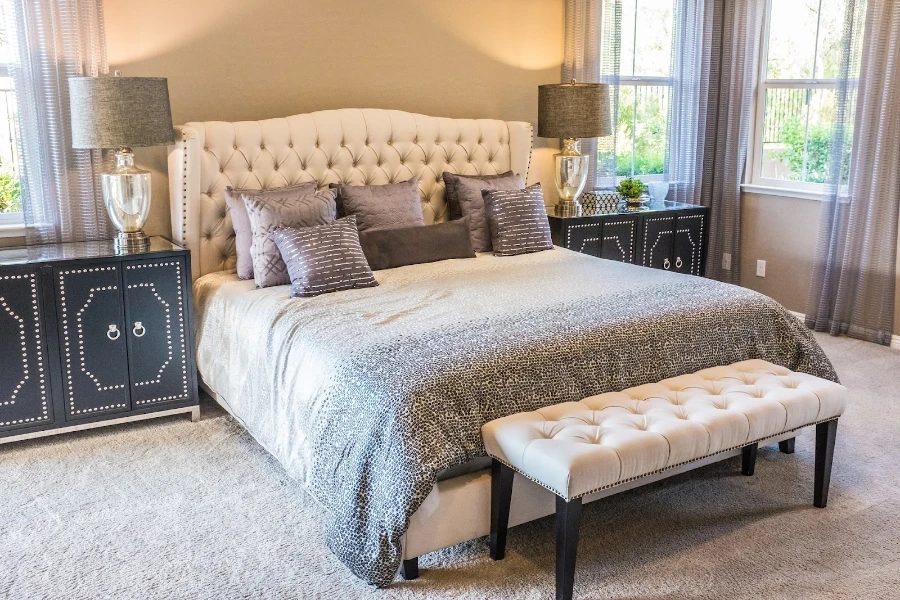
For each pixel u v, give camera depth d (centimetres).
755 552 277
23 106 378
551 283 375
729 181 579
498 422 262
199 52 419
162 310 376
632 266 416
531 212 456
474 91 510
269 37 436
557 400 284
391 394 259
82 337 362
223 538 286
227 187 408
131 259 365
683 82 563
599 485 238
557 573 243
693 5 553
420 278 389
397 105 484
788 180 563
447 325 308
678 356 315
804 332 351
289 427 310
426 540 258
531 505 277
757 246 581
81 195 396
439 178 480
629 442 246
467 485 263
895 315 497
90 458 349
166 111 372
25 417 357
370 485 257
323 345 301
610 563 271
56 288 353
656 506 310
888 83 478
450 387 263
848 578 262
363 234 409
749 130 574
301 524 296
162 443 365
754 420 273
